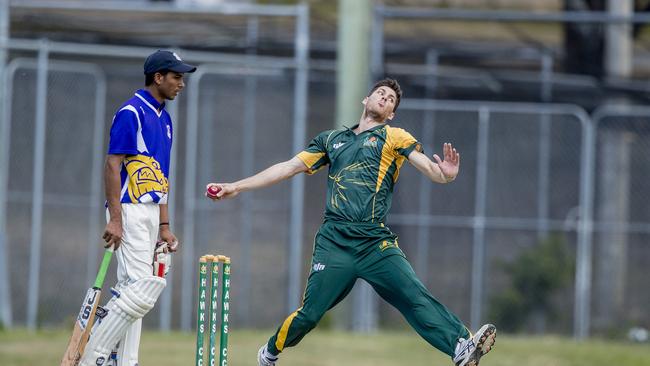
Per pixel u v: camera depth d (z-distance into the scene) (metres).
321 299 24.94
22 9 58.72
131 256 24.92
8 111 53.81
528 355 47.09
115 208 24.61
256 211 63.81
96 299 24.08
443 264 65.31
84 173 61.62
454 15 55.84
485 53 63.97
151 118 25.20
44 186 60.91
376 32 56.88
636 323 57.75
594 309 62.34
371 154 25.03
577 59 65.12
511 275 58.97
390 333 54.06
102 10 56.50
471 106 55.19
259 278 64.19
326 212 25.39
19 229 62.28
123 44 59.25
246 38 58.91
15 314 59.59
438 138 63.38
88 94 61.94
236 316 61.97
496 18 55.56
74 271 61.81
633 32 66.00
